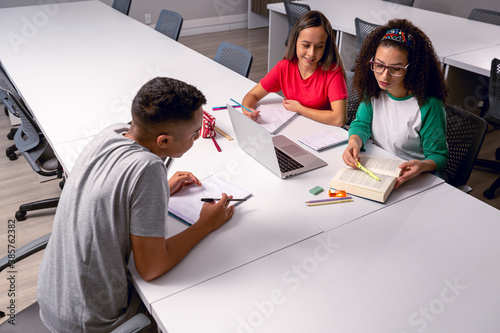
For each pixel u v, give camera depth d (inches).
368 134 76.2
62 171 92.5
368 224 56.1
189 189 62.2
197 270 48.9
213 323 42.7
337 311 44.0
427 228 55.5
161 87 45.4
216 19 253.9
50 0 200.5
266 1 242.5
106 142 46.5
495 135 140.9
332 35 82.5
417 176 66.5
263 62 210.7
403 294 45.9
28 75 105.0
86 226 44.6
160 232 45.1
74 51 122.6
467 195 62.0
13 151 125.0
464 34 140.1
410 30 65.8
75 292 46.8
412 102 71.2
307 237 53.9
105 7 174.1
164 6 236.8
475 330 42.0
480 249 52.1
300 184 64.6
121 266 46.5
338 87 84.1
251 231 54.8
